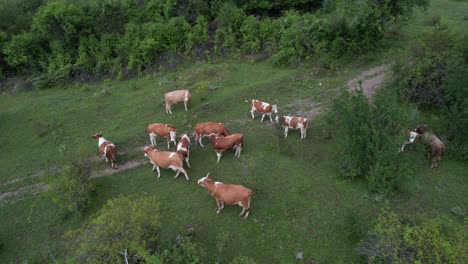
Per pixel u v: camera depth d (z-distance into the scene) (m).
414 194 13.37
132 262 10.67
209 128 16.61
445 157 14.98
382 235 10.17
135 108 21.58
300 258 11.55
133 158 17.17
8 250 13.37
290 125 16.67
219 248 11.98
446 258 9.14
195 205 13.94
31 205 15.11
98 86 25.75
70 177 14.52
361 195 13.51
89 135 19.62
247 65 25.31
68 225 13.94
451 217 12.37
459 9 32.97
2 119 22.38
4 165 18.06
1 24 29.19
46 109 23.12
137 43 26.91
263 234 12.46
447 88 16.39
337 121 14.84
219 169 15.61
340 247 11.73
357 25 23.66
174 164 14.82
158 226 11.84
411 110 15.59
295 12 28.42
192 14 29.55
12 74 28.25
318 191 13.91
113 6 28.41
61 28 27.73
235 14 27.53
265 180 14.69
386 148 13.16
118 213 10.79
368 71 22.53
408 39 26.56
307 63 23.95
